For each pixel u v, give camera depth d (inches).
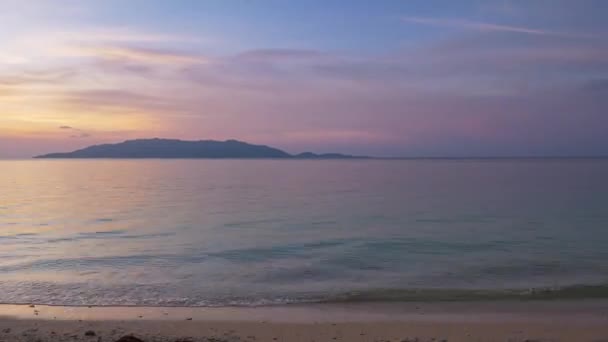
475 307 514.3
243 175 4899.1
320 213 1601.9
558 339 401.4
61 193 2593.5
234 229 1230.3
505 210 1600.6
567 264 757.3
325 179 4025.6
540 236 1061.1
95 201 2092.8
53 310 507.8
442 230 1179.3
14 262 794.2
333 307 521.0
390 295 566.3
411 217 1462.8
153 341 383.6
